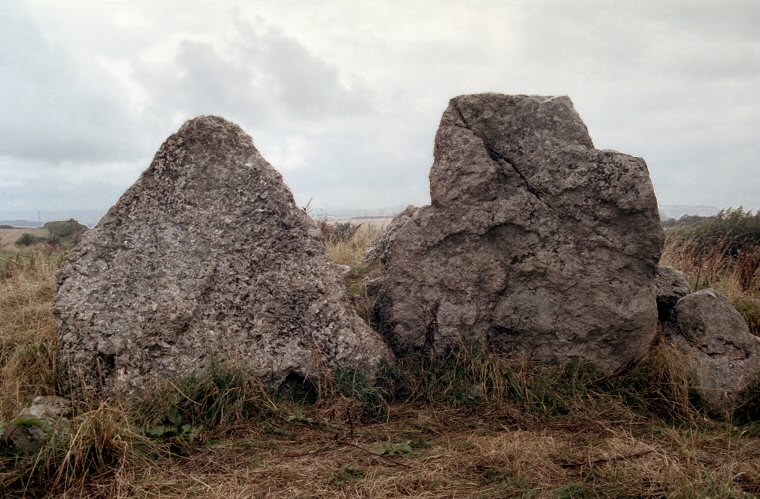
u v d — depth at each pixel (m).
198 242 5.19
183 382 4.64
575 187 5.46
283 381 4.95
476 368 5.25
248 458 3.94
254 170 5.44
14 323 6.52
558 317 5.48
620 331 5.38
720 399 5.21
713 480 3.53
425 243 5.68
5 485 3.48
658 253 5.41
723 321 5.66
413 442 4.30
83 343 4.76
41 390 4.95
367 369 5.12
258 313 5.10
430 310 5.60
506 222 5.58
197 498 3.42
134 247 5.12
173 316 4.90
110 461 3.77
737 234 12.16
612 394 5.19
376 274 6.50
